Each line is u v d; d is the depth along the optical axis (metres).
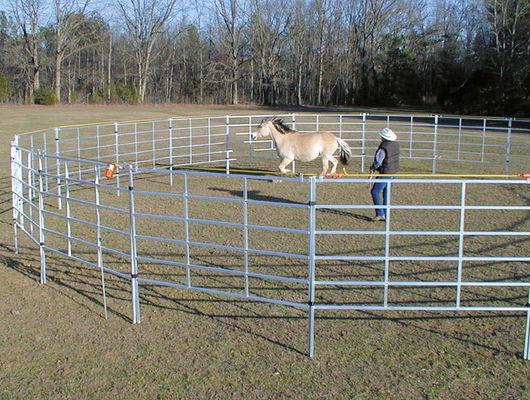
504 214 9.64
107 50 60.97
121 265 7.21
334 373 4.45
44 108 43.31
